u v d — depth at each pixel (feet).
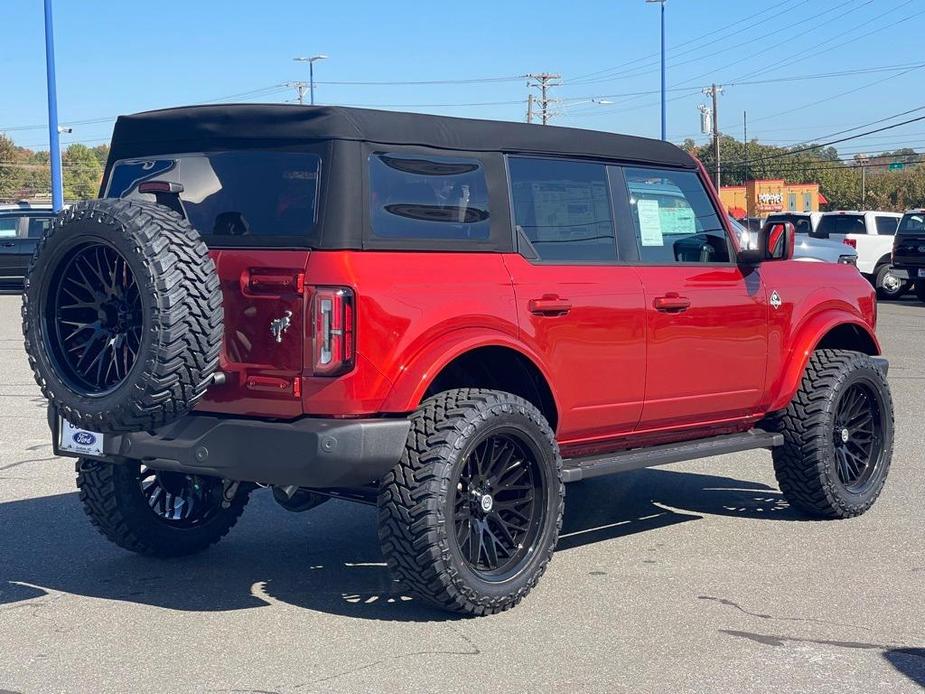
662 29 144.56
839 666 15.17
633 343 19.83
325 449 15.69
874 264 91.71
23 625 16.72
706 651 15.70
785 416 23.31
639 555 20.80
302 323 16.02
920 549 21.27
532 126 19.16
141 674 14.74
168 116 18.34
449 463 16.37
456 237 17.63
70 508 24.08
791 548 21.33
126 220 15.78
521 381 18.79
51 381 16.61
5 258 81.97
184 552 20.52
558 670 14.93
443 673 14.79
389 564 16.63
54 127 92.58
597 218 20.01
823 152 365.81
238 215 17.19
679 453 20.79
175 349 15.60
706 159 309.83
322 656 15.40
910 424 35.17
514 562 17.58
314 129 16.56
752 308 22.12
